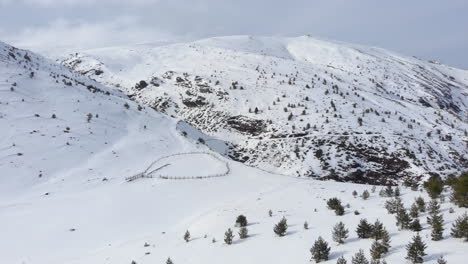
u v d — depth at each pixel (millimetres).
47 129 76250
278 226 26109
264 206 35906
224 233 29266
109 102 104188
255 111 155500
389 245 19984
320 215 29859
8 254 34000
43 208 47438
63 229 40031
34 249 35000
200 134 131125
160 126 102000
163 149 83562
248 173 67562
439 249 18797
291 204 35438
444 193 30891
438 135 147750
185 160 76625
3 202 50344
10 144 67125
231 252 24625
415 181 109312
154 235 35344
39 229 40156
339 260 18547
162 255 27250
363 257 18031
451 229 20328
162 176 64188
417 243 17953
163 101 181375
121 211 45656
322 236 24312
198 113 166375
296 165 119250
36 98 89750
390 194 34156
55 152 68562
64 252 33938
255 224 30062
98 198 51656
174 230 36000
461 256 17500
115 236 37594
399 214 23484
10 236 38312
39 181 58750
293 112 153000
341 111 155750
